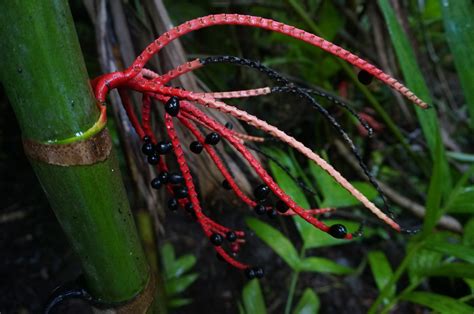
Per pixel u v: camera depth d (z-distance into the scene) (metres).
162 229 0.73
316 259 0.85
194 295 1.10
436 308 0.67
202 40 1.12
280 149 0.92
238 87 1.17
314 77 1.18
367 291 1.13
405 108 1.03
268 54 1.38
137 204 0.70
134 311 0.48
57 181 0.40
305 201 0.79
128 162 0.66
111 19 0.64
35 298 1.06
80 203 0.41
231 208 1.20
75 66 0.37
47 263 1.12
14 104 0.38
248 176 0.85
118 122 0.64
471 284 0.71
